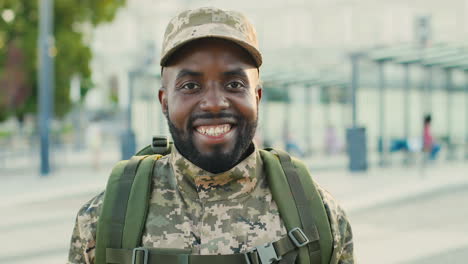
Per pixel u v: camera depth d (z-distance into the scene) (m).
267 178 1.54
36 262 4.91
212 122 1.35
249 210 1.47
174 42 1.34
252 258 1.40
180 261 1.38
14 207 7.90
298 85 17.28
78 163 16.36
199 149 1.38
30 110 19.25
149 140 14.32
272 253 1.41
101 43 31.27
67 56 17.95
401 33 25.03
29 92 18.58
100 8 18.42
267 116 17.22
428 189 9.34
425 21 11.77
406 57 12.80
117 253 1.42
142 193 1.48
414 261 4.81
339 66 17.77
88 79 20.22
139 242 1.43
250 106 1.38
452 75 16.28
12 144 19.20
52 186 10.38
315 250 1.47
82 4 18.14
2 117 20.91
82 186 10.37
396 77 17.39
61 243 5.65
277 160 1.58
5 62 17.78
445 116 16.83
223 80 1.36
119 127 30.80
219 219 1.45
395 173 12.30
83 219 1.50
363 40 25.80
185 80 1.36
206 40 1.34
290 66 14.59
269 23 27.91
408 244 5.43
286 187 1.52
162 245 1.42
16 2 17.23
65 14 17.89
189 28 1.34
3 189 9.94
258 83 1.47
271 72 14.76
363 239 5.66
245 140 1.40
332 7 26.39
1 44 17.80
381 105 13.78
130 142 12.76
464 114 16.34
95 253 1.45
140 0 30.77
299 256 1.45
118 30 31.33
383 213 7.12
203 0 18.30
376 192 9.02
